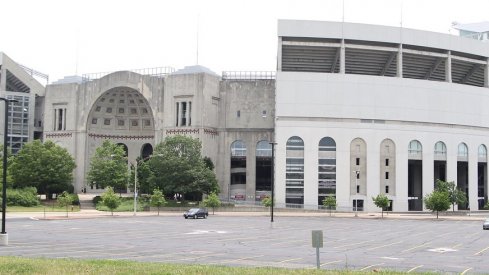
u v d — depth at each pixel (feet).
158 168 311.68
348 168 332.19
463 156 359.87
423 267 92.07
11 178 304.71
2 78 394.11
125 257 98.63
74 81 398.21
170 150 317.01
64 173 331.36
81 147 378.53
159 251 110.42
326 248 124.67
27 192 306.76
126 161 375.66
